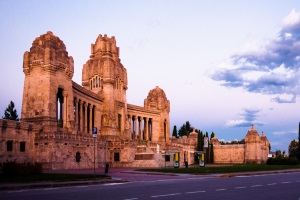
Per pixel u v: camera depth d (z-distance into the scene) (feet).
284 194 92.02
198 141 457.27
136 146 297.33
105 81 321.11
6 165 140.05
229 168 241.55
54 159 209.36
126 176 165.99
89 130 297.94
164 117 410.93
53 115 227.81
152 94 412.36
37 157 210.79
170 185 118.01
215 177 164.66
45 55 229.04
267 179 150.51
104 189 103.04
